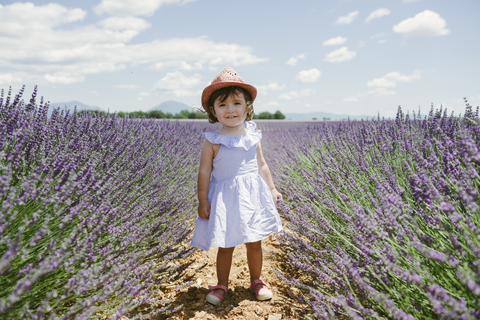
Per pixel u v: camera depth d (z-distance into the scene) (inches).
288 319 65.0
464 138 51.3
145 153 134.6
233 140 79.8
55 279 52.2
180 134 216.4
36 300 50.6
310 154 163.0
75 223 62.7
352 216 69.0
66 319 43.9
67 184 51.8
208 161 81.0
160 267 73.3
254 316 67.2
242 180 77.7
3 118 74.2
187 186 130.3
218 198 76.3
